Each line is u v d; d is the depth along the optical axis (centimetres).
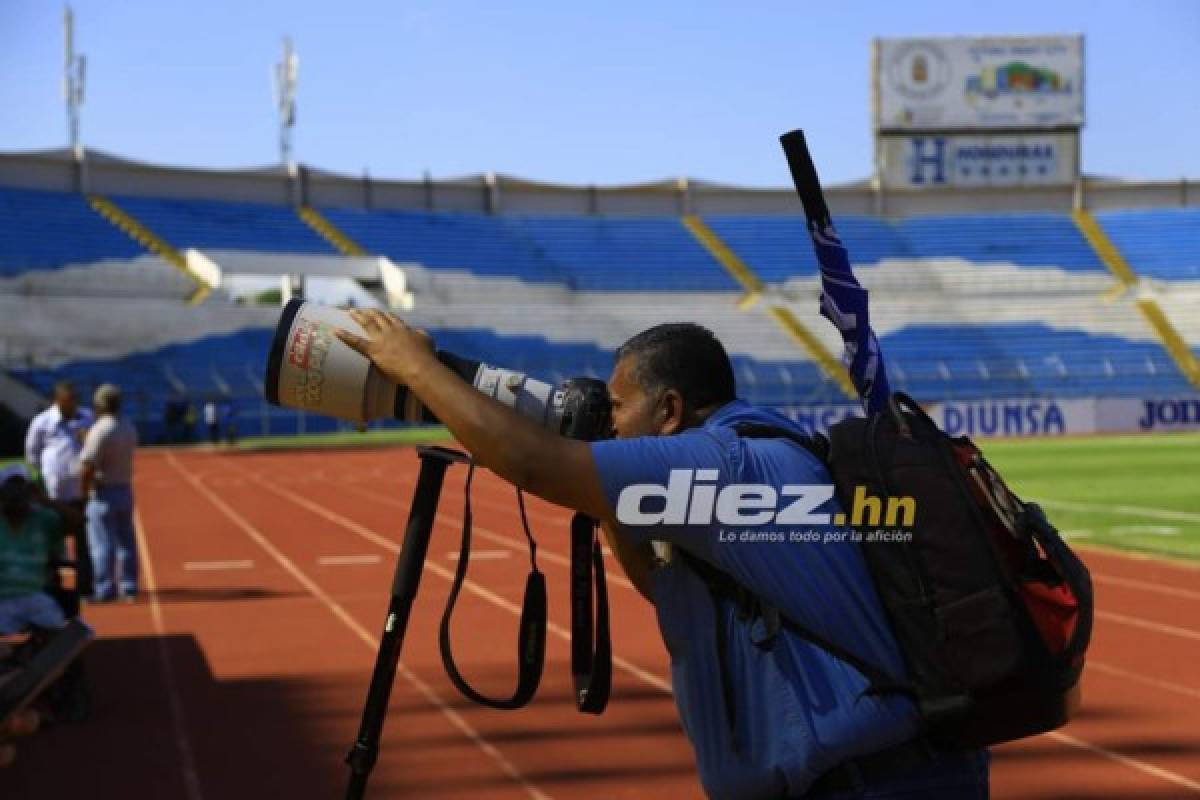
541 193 5922
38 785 600
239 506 2119
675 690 239
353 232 5522
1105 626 961
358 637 964
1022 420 4450
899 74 5856
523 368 4972
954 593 213
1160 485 2245
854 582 221
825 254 244
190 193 5419
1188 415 4566
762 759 225
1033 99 5853
